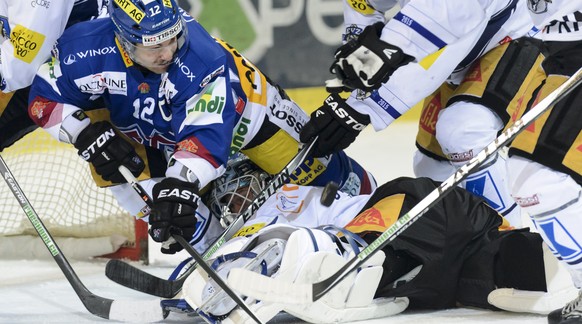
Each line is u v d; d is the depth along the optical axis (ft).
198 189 35.09
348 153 74.38
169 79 35.83
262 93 40.29
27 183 52.80
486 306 35.09
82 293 34.94
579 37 29.99
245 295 30.91
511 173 30.86
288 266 31.17
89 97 37.99
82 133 37.11
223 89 36.06
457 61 38.22
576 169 29.60
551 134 29.89
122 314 34.14
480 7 36.35
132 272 34.14
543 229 30.86
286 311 32.12
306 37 85.97
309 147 38.96
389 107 38.70
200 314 31.81
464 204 34.73
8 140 44.83
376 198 36.55
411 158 71.51
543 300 33.30
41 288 41.73
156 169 41.29
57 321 34.40
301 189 39.50
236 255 32.32
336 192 38.70
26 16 37.65
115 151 37.01
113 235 49.01
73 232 49.78
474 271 34.96
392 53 34.55
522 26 41.70
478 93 40.78
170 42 34.68
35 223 35.83
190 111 35.78
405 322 33.24
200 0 86.89
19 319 34.83
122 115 38.22
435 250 34.12
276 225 32.55
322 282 30.40
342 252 33.04
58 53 37.40
